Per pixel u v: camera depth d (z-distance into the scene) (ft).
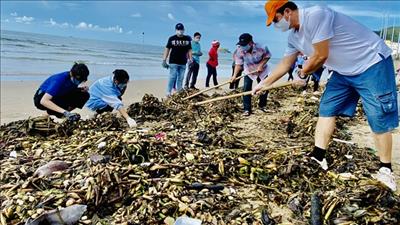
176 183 12.38
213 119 22.91
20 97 36.14
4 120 26.02
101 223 10.59
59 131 19.16
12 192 12.07
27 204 11.27
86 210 11.05
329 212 10.63
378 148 12.75
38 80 51.90
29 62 78.89
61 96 21.53
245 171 13.58
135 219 10.65
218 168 13.53
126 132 16.81
